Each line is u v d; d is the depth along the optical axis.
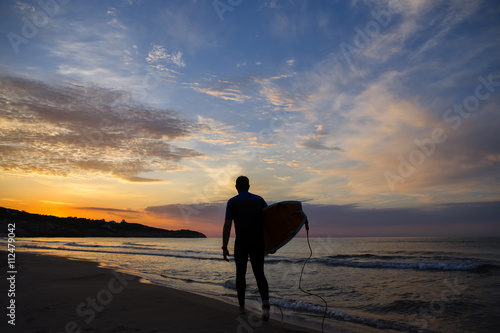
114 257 16.41
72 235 96.25
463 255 21.23
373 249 30.20
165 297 4.66
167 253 20.94
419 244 40.88
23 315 3.31
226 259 3.62
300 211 3.69
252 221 3.52
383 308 5.00
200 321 3.31
